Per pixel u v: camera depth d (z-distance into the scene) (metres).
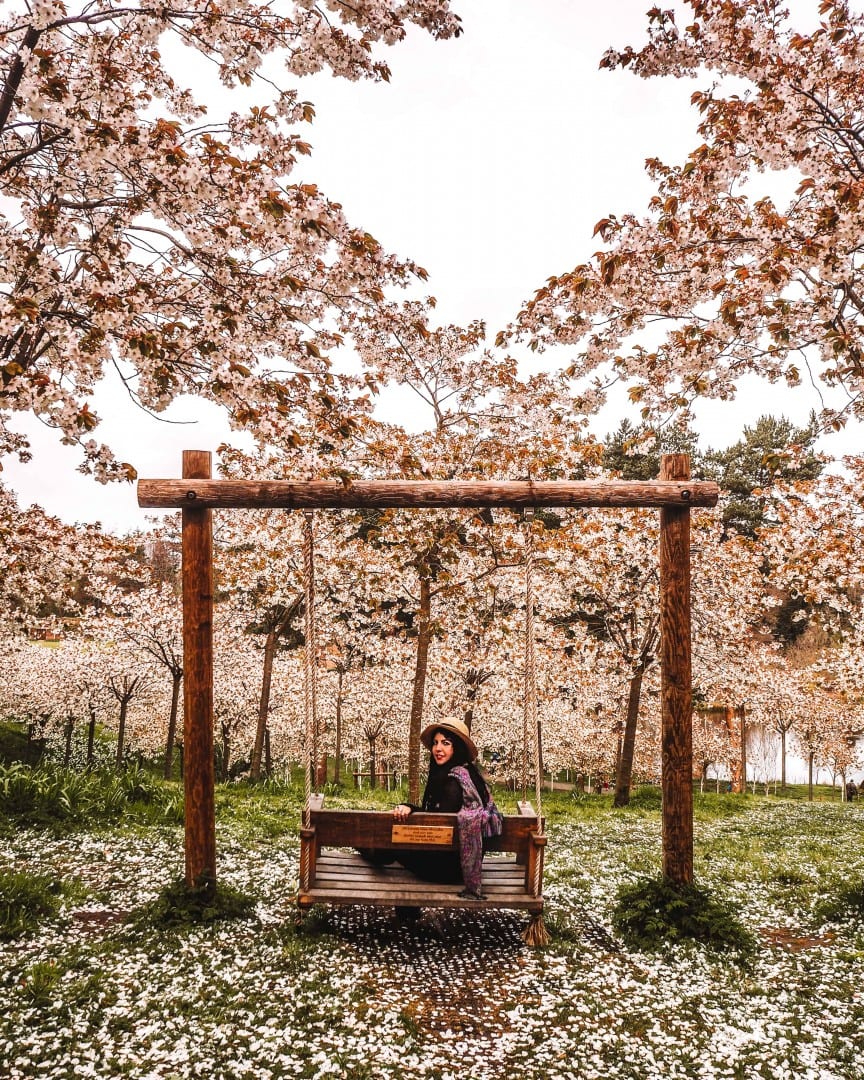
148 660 25.03
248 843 8.84
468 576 14.36
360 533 17.08
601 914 6.67
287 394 5.93
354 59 4.92
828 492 12.42
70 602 21.73
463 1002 4.87
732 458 38.56
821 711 32.12
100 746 31.94
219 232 5.19
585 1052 4.27
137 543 18.72
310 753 6.03
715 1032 4.53
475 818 5.74
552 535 13.92
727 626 18.23
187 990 4.75
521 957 5.62
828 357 6.21
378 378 9.12
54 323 4.92
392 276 6.00
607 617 18.55
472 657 17.77
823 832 12.41
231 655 26.27
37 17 4.40
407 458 8.16
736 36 5.38
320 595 19.28
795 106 5.42
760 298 5.68
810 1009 4.84
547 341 7.38
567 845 10.12
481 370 12.70
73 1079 3.75
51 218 5.17
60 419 4.86
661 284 6.77
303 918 5.98
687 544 6.62
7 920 5.66
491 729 28.09
